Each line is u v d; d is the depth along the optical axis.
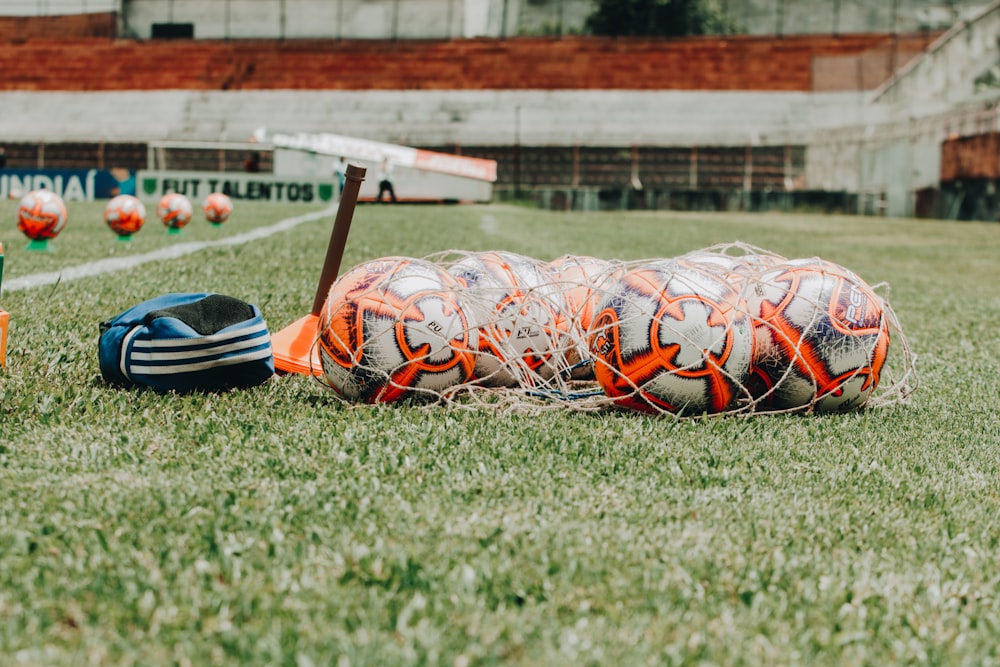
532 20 49.69
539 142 36.81
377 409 3.30
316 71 41.75
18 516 2.17
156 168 36.69
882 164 30.67
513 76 41.31
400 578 1.89
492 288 3.50
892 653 1.73
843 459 3.01
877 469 2.90
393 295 3.40
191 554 2.00
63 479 2.46
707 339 3.34
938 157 30.38
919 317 7.53
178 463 2.62
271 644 1.61
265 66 42.00
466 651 1.62
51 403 3.16
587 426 3.24
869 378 3.66
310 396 3.52
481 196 30.81
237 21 45.97
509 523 2.25
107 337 3.47
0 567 1.91
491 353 3.60
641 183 35.97
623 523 2.29
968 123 30.08
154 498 2.32
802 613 1.85
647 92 40.06
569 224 20.83
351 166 4.03
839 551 2.20
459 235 14.70
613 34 48.31
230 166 36.59
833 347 3.56
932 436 3.42
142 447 2.77
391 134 38.41
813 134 36.56
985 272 12.79
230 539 2.08
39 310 5.34
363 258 9.88
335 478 2.55
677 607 1.85
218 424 3.02
